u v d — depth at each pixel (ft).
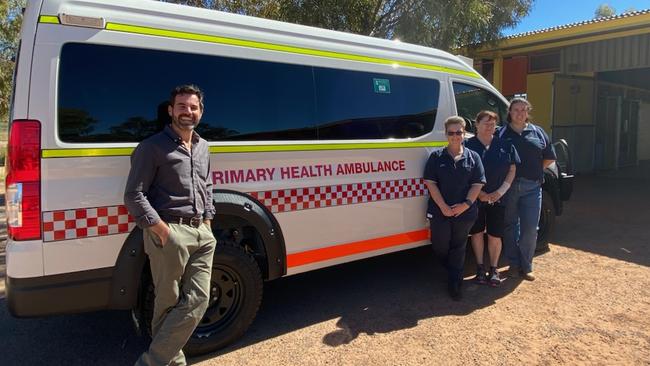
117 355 11.21
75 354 11.27
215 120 10.93
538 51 42.50
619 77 48.80
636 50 37.19
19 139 8.79
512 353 10.97
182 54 10.52
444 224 14.03
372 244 13.96
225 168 10.98
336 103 13.01
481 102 17.29
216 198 10.69
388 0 34.30
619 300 13.94
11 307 8.96
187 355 10.75
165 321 9.12
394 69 14.44
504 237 16.35
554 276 16.07
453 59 16.44
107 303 9.70
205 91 10.79
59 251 9.14
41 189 8.92
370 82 13.83
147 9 10.14
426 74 15.30
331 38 13.10
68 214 9.18
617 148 51.49
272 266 11.84
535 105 43.93
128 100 9.84
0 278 16.92
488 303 13.93
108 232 9.60
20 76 8.86
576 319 12.72
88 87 9.41
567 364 10.49
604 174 46.91
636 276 15.96
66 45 9.21
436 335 11.91
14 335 12.27
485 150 14.90
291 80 12.16
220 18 11.12
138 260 9.85
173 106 9.10
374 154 13.78
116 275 9.70
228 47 11.14
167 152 8.89
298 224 12.27
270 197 11.69
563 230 22.77
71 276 9.29
